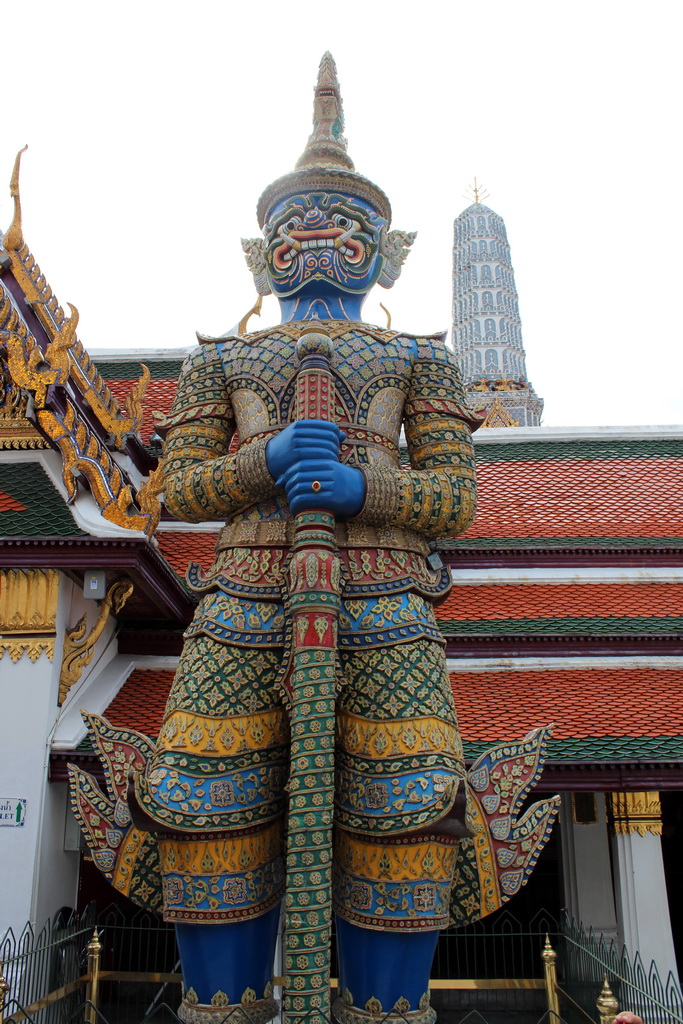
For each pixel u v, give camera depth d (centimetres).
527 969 1298
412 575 642
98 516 1014
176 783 571
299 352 627
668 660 1211
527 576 1373
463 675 1195
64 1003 924
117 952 1220
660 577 1372
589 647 1220
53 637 1006
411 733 586
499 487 1592
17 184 1105
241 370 693
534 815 647
